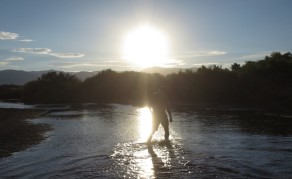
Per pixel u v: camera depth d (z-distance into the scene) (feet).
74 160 37.58
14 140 54.75
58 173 32.42
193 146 43.06
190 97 152.05
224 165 32.76
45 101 225.76
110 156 38.45
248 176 29.01
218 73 153.58
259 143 44.88
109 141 49.62
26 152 44.06
